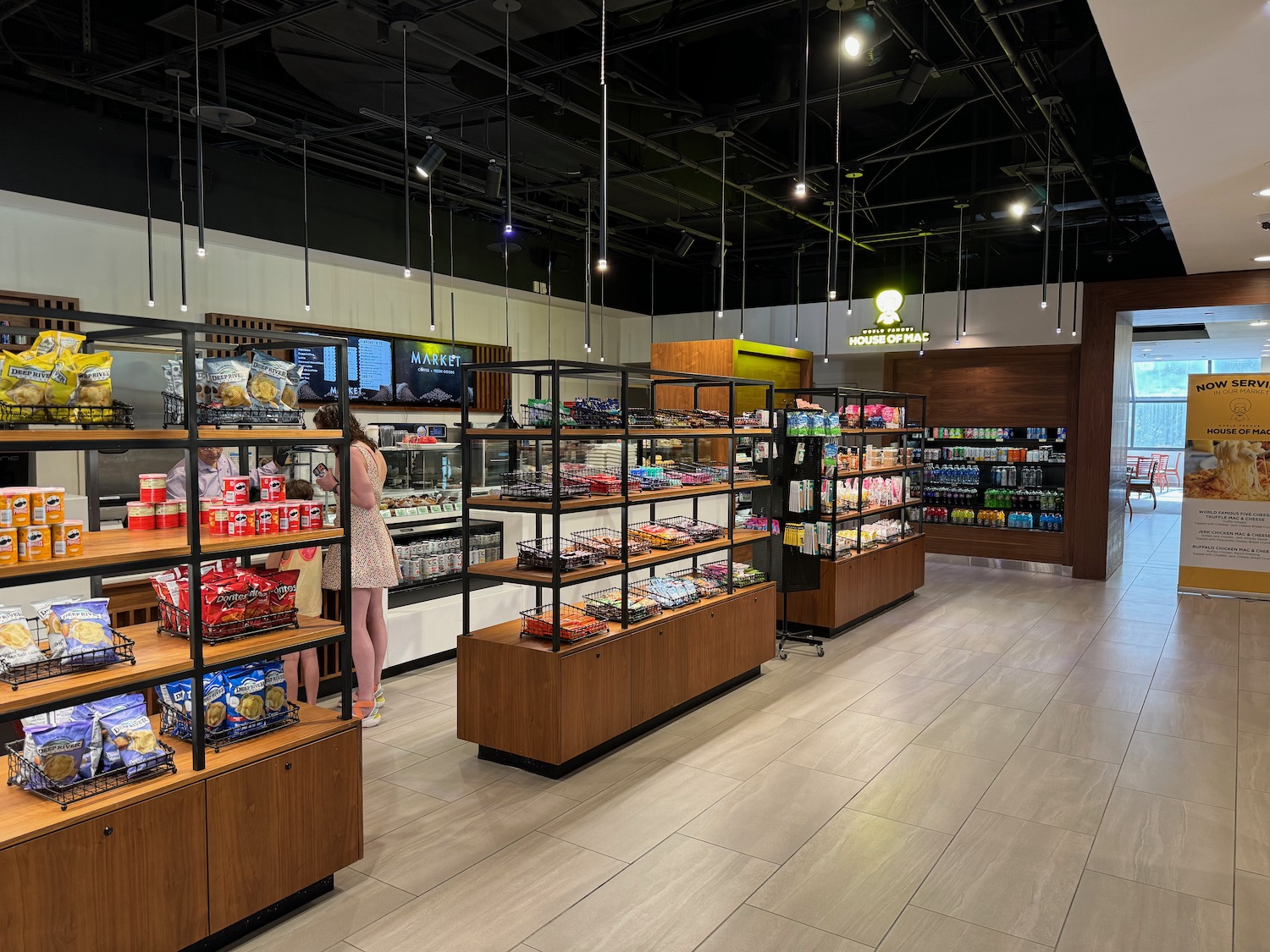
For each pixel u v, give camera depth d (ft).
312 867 9.53
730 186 27.55
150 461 22.36
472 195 27.45
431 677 18.34
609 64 18.71
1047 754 14.44
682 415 17.37
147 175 20.42
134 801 7.83
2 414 7.22
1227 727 15.81
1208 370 69.15
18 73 18.80
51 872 7.25
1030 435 33.45
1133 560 36.83
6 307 7.07
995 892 10.08
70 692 7.38
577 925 9.30
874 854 10.96
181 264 18.20
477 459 22.85
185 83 18.99
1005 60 17.54
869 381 39.01
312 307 27.07
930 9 16.99
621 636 14.20
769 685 18.26
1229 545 28.14
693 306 40.55
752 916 9.50
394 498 19.97
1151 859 10.90
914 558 27.66
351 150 24.64
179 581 9.20
